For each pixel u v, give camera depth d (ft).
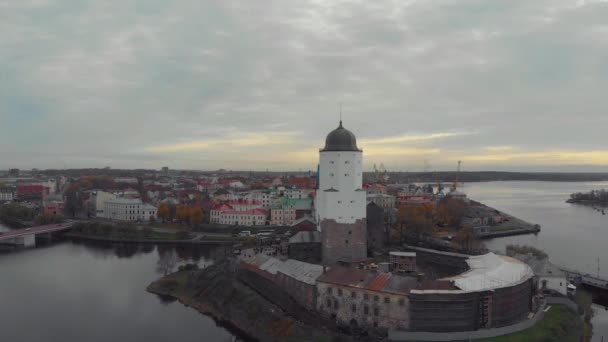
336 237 503.20
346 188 503.61
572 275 499.51
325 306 369.50
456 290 331.16
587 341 355.56
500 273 375.66
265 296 417.49
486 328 328.90
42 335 378.94
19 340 369.30
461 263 519.19
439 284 342.85
